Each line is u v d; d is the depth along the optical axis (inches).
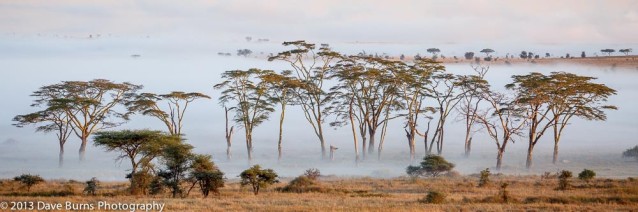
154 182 2399.1
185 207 1815.9
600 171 4052.7
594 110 4594.0
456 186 2824.8
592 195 2164.1
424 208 1801.2
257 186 2447.1
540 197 2103.8
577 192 2341.3
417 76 5088.6
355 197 2255.2
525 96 4530.0
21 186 2659.9
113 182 3238.2
